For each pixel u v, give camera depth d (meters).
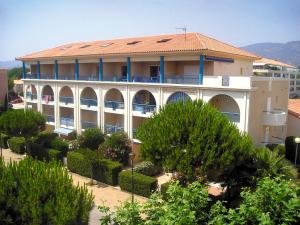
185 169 17.34
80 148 30.77
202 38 31.30
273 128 29.59
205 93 26.27
